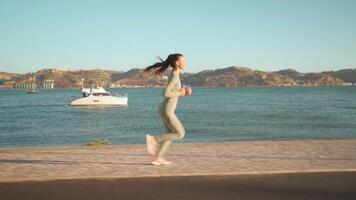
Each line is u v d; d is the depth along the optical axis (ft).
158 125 153.48
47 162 27.81
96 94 277.03
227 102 344.49
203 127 140.56
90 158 29.53
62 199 17.81
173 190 19.43
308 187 20.04
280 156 30.22
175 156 30.32
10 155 31.01
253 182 21.13
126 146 35.83
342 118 170.40
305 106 269.64
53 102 355.77
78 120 179.83
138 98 435.12
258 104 304.71
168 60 25.31
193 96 504.02
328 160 28.32
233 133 121.70
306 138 107.24
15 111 244.22
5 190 19.45
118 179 21.85
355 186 20.21
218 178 22.11
